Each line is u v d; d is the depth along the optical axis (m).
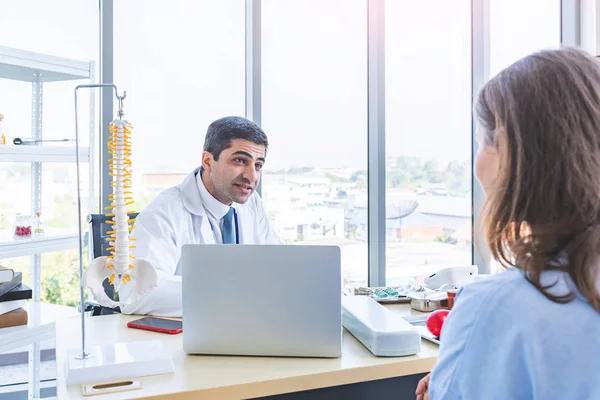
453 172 3.21
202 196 2.10
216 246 1.29
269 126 2.86
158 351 1.27
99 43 2.55
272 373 1.21
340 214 3.02
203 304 1.31
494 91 0.77
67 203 2.47
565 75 0.71
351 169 3.02
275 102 2.87
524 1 3.28
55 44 2.47
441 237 3.20
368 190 3.05
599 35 3.16
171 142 2.69
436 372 0.77
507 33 3.25
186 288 1.31
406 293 2.20
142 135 2.62
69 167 2.46
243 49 2.82
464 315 0.74
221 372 1.22
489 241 0.76
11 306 1.94
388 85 3.04
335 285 1.29
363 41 3.01
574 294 0.67
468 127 3.22
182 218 2.04
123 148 1.27
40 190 2.46
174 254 1.95
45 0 2.44
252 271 1.29
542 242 0.69
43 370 2.50
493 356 0.69
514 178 0.72
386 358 1.32
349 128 3.01
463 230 3.24
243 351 1.31
